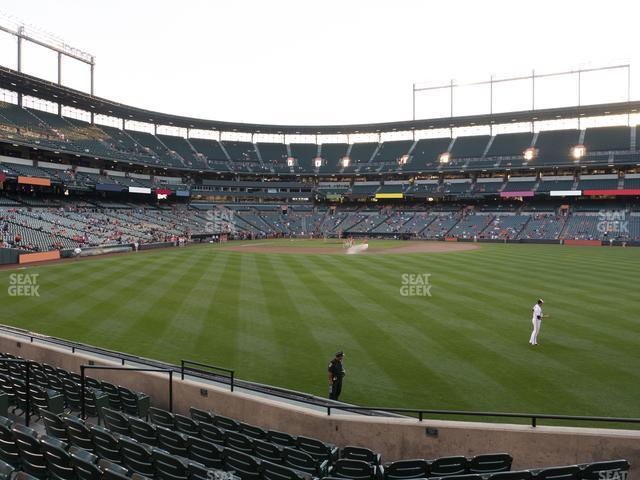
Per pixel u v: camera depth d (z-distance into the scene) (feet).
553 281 103.45
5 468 22.82
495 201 301.63
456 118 308.81
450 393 44.37
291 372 50.16
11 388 40.40
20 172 202.49
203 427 32.53
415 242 249.34
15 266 133.08
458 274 115.34
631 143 267.39
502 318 70.38
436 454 33.12
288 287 97.19
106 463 24.12
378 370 50.34
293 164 339.57
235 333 63.93
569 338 60.29
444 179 316.60
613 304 79.15
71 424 31.37
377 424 33.96
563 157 274.57
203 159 316.81
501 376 48.11
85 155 228.63
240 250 192.03
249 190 329.11
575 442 30.76
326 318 71.31
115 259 150.51
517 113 289.33
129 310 76.38
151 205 277.03
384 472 27.12
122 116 288.92
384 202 333.21
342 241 259.39
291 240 272.72
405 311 75.20
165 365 46.37
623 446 30.07
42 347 50.57
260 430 33.35
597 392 43.91
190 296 87.51
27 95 236.22
